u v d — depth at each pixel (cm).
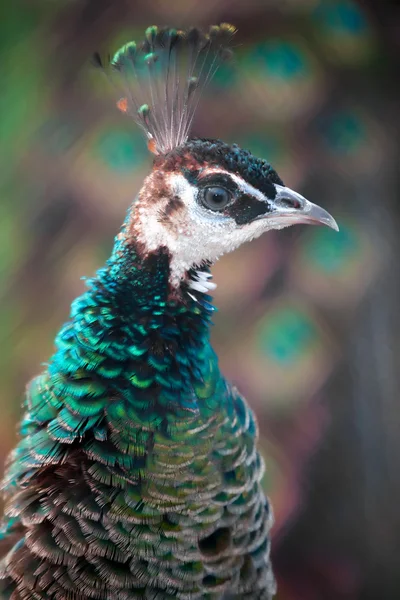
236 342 294
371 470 298
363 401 297
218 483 261
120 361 261
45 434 261
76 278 297
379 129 304
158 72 266
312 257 297
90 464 260
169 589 260
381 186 300
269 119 296
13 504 261
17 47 307
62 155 300
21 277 299
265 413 295
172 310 262
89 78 301
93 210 298
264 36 297
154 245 263
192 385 261
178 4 297
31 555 259
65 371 261
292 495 293
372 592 297
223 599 261
